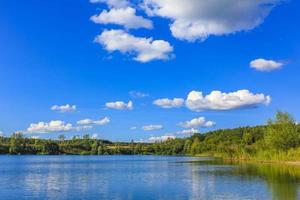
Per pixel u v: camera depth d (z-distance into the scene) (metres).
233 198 57.31
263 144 180.62
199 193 63.41
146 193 64.88
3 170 129.12
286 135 162.88
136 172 115.69
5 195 64.69
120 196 62.09
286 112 168.62
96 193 65.94
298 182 75.69
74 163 187.00
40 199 60.00
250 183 75.25
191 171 114.94
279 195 58.62
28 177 99.25
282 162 157.75
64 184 80.94
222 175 96.50
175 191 66.69
